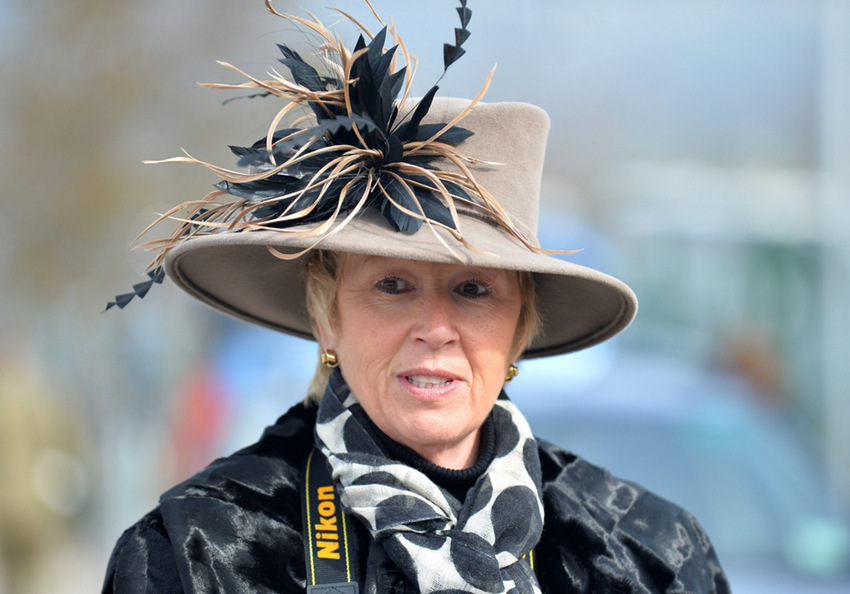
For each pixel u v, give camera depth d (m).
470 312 5.34
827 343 26.36
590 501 5.92
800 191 28.69
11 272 18.05
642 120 38.09
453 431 5.29
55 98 17.67
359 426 5.45
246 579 5.14
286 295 6.23
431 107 5.57
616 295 5.78
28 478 14.84
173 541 5.15
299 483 5.54
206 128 17.77
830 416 25.73
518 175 5.59
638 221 28.34
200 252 5.62
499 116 5.59
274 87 5.12
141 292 5.48
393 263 5.29
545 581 5.63
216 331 22.34
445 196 5.05
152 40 17.81
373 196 5.18
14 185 17.75
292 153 5.14
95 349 18.42
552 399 12.94
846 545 10.75
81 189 17.67
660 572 5.74
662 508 6.07
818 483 11.87
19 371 15.15
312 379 6.01
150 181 17.78
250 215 5.46
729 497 11.29
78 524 17.09
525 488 5.43
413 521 5.14
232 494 5.39
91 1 17.48
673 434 12.14
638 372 15.34
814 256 27.27
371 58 5.10
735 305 27.23
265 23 17.80
